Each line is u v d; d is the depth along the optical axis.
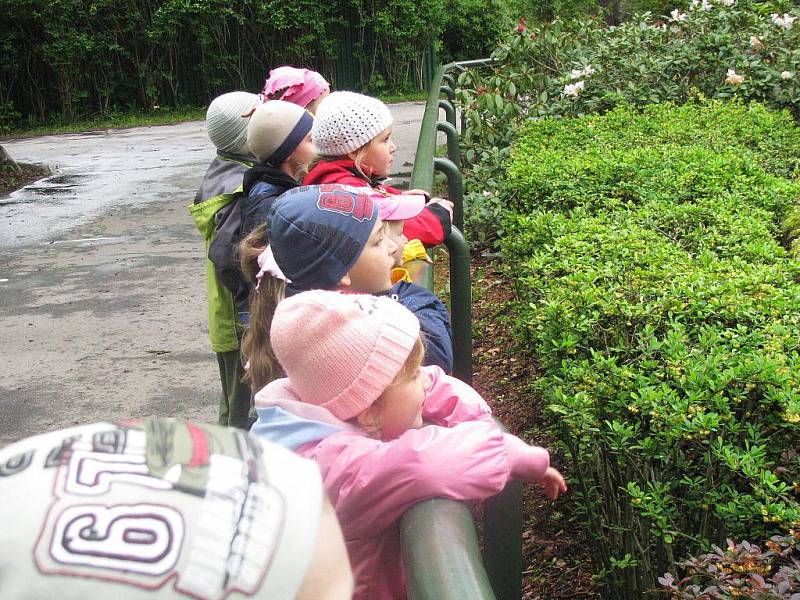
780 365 2.57
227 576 0.74
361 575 1.50
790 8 9.81
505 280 5.75
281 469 0.81
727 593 2.21
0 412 4.96
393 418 1.65
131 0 23.94
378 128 3.26
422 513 1.34
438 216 3.08
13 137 21.36
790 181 5.19
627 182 4.95
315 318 1.59
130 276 7.57
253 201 3.16
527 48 8.78
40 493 0.73
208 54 24.91
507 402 4.31
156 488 0.75
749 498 2.41
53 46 23.12
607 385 2.69
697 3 9.04
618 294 3.08
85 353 5.77
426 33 26.17
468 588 1.12
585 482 2.99
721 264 3.35
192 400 5.01
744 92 8.05
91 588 0.70
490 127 7.96
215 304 3.47
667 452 2.54
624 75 8.22
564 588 3.11
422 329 2.28
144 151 16.42
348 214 2.16
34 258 8.42
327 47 25.38
